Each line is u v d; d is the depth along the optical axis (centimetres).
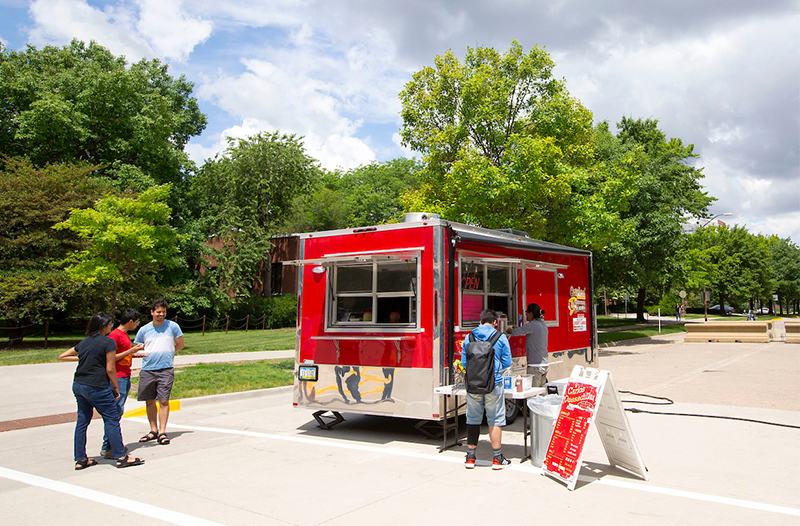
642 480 546
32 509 474
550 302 959
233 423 862
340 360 772
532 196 1630
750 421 815
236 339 2480
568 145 1809
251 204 3528
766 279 6606
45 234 2141
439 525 430
